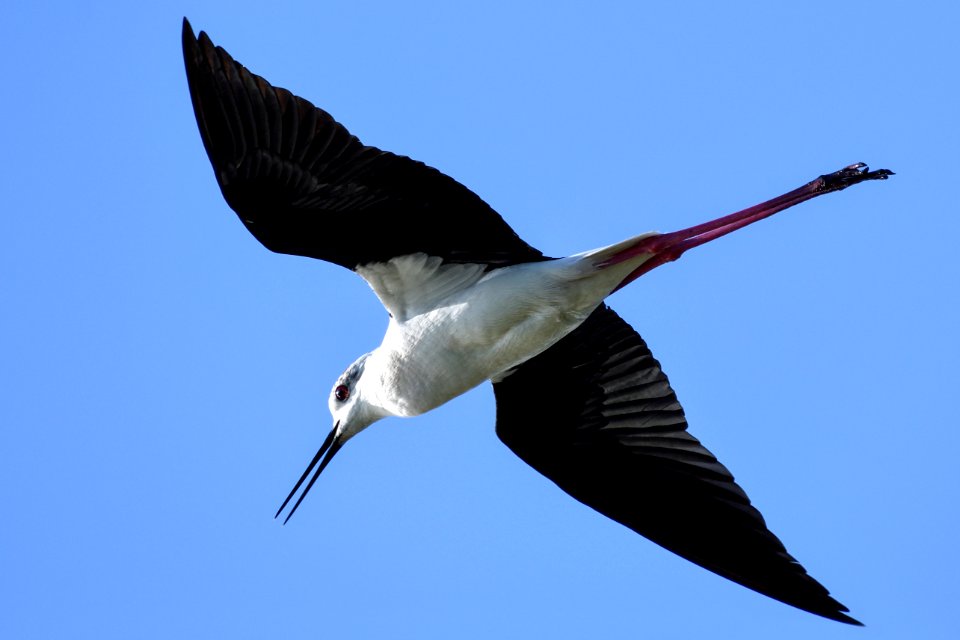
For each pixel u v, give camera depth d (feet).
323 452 43.45
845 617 41.73
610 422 45.52
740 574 43.32
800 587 42.50
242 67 36.81
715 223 41.16
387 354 40.73
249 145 36.81
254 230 37.83
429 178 37.99
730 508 44.11
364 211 38.29
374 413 42.83
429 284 40.37
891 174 41.50
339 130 36.99
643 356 45.52
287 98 36.96
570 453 45.60
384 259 39.73
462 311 39.73
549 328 40.19
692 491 44.65
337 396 43.37
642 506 45.06
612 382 45.60
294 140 36.91
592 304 40.34
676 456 44.98
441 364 40.24
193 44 36.22
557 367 45.44
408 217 38.78
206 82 36.32
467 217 39.24
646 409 45.37
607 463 45.47
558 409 45.60
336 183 37.40
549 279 39.73
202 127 36.19
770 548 43.24
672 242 40.70
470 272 40.32
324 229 38.45
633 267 40.50
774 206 41.39
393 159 37.32
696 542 44.24
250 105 36.78
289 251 38.58
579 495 45.44
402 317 40.52
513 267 40.19
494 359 40.40
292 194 37.40
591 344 45.47
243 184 36.96
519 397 45.47
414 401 40.96
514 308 39.63
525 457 45.60
